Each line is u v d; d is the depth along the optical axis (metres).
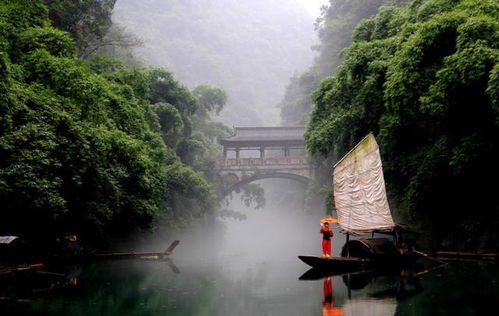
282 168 58.69
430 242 22.89
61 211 17.53
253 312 9.58
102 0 39.75
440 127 20.05
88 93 21.95
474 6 19.81
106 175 21.03
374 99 24.30
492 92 15.84
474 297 10.06
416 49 19.77
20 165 15.73
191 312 9.69
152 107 43.44
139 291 12.65
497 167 19.09
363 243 17.08
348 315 8.89
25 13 25.00
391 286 12.27
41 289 12.89
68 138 18.31
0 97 15.98
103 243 26.05
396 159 23.33
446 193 21.09
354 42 28.45
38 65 21.33
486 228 19.33
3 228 18.05
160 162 31.34
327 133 27.86
